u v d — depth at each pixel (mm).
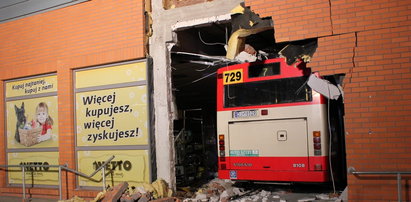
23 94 9938
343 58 6234
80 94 8984
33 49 9672
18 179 9914
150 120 8086
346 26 6242
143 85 8219
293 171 8078
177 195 8250
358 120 6094
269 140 8391
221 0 7645
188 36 9250
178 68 10734
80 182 8867
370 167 5992
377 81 6004
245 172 8602
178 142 11008
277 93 8430
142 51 8125
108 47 8578
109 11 8609
